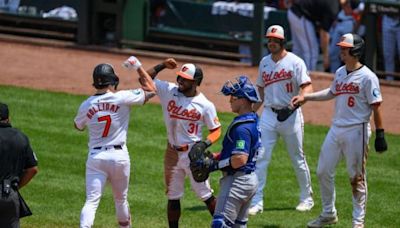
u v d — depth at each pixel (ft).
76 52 221.46
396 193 135.95
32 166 96.68
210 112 107.34
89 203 102.99
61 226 116.78
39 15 234.58
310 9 206.39
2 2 238.07
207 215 123.03
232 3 219.41
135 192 131.75
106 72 104.68
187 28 225.15
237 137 96.02
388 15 200.85
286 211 125.90
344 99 112.57
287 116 116.47
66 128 161.48
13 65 205.05
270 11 216.54
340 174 144.36
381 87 197.26
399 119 175.32
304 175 126.00
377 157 154.10
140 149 151.94
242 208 99.25
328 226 119.96
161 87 108.27
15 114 167.63
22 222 117.50
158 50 227.20
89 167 104.37
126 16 226.99
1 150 93.66
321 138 163.02
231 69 209.67
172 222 111.45
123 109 104.73
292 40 211.61
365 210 118.01
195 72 106.73
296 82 121.70
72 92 185.47
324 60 210.18
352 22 209.67
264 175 123.95
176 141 108.58
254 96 97.04
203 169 97.60
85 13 228.02
